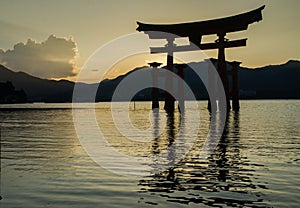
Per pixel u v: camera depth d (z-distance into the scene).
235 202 6.29
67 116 47.12
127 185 7.66
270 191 7.02
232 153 12.35
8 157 11.68
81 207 6.07
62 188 7.40
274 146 14.15
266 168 9.47
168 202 6.33
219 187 7.42
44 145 15.23
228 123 28.19
